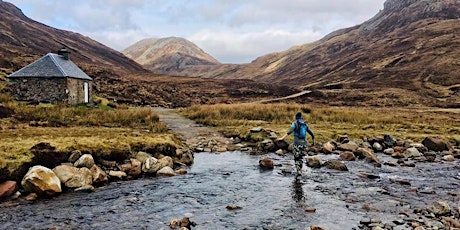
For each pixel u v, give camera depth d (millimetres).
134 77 128125
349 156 18609
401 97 86812
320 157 19172
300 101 84438
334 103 81250
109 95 70250
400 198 11750
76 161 13703
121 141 16750
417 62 141875
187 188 13047
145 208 10789
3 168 11992
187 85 119000
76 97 45312
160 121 33969
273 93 108562
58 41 172500
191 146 21531
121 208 10742
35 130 19562
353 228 9156
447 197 11859
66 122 25625
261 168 16484
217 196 12094
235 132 26562
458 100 85750
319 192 12492
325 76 174000
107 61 180250
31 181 11555
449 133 27438
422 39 174875
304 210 10594
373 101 83375
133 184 13469
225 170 16062
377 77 135875
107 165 14758
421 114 51906
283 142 21297
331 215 10156
